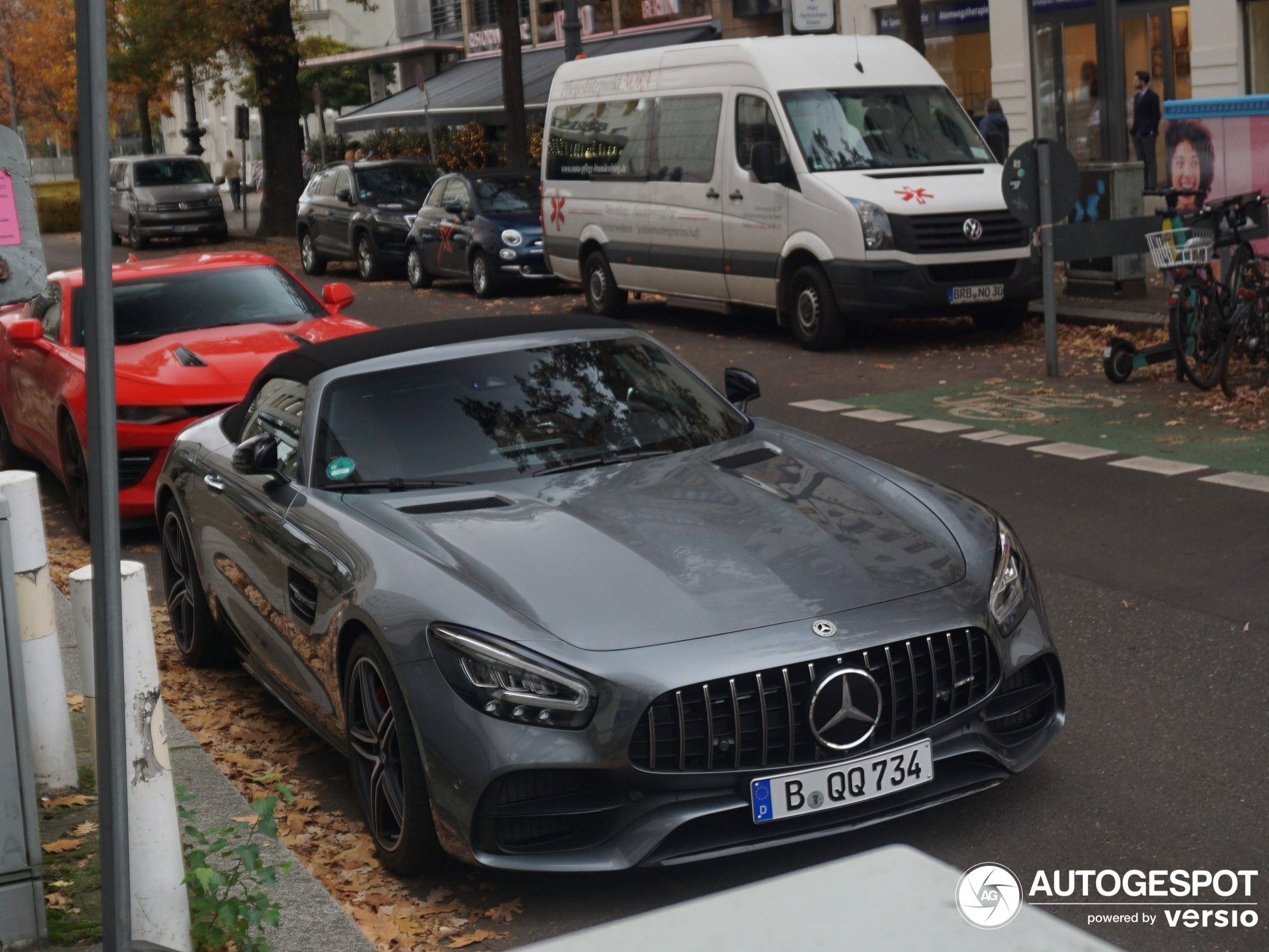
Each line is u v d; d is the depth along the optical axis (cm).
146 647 320
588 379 516
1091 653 529
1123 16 2189
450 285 2217
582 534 404
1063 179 1112
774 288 1385
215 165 6144
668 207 1530
